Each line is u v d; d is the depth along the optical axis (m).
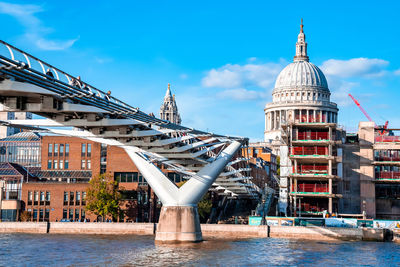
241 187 100.56
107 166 115.00
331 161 99.88
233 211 132.88
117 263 55.72
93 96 43.00
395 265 56.75
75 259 58.34
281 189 104.25
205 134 66.00
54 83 38.56
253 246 71.69
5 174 117.12
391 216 103.44
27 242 76.50
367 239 83.88
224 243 74.44
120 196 105.56
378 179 102.75
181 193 72.44
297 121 106.00
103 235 89.25
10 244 73.62
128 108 52.06
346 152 103.38
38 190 113.56
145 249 66.75
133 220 108.69
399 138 104.69
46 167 123.50
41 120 50.28
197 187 72.25
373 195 101.62
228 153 73.44
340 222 89.44
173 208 72.00
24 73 34.72
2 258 59.25
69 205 112.50
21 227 96.06
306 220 90.81
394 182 103.62
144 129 61.31
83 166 122.38
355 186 102.44
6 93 39.47
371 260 60.19
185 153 68.88
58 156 123.31
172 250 65.75
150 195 113.81
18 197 116.44
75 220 112.06
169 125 57.00
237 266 54.59
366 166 102.50
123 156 114.81
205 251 65.19
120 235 89.31
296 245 74.38
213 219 119.56
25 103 42.66
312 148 100.81
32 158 151.50
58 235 89.06
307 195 98.06
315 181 102.88
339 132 104.88
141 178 114.06
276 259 59.75
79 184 112.81
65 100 43.22
